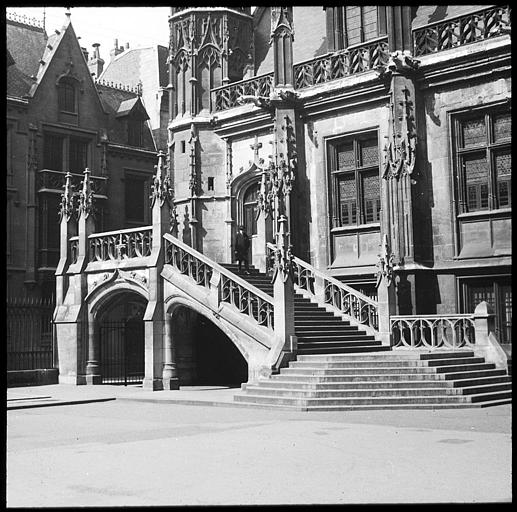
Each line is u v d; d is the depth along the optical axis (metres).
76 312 26.02
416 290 23.05
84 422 15.10
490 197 22.67
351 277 25.16
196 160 29.47
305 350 19.55
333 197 26.19
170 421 15.00
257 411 16.59
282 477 8.73
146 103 45.06
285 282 19.36
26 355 32.81
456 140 23.48
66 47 38.62
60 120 37.88
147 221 41.75
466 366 18.52
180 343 25.80
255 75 30.39
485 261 22.41
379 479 8.52
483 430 12.74
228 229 28.80
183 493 7.91
